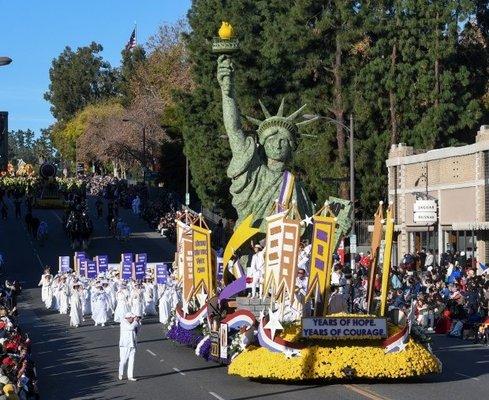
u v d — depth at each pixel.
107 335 40.84
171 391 26.69
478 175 51.66
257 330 29.22
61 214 96.00
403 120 70.88
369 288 29.84
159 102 127.25
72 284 49.19
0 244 77.62
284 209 28.67
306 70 72.00
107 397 25.91
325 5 71.88
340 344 27.70
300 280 29.78
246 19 74.81
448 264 47.44
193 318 35.06
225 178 76.75
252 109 72.50
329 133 70.88
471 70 74.94
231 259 35.72
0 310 32.38
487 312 37.38
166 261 69.06
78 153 139.88
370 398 24.73
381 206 29.56
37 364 32.50
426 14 68.94
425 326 38.94
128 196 102.44
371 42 71.31
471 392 25.50
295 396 25.33
